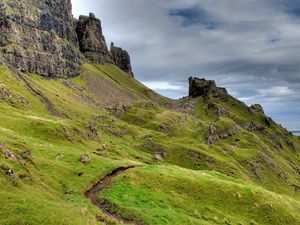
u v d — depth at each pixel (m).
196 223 59.72
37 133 120.62
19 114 151.75
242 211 72.88
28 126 124.44
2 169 47.91
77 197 61.19
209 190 76.12
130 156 145.75
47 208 42.12
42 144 100.44
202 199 72.88
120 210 58.59
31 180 54.09
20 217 38.44
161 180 75.19
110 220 50.16
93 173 79.06
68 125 142.50
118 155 133.25
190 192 73.94
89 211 49.25
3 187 44.25
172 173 80.81
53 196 53.12
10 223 37.12
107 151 131.25
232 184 80.56
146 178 74.44
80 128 149.62
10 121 124.75
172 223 57.06
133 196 65.81
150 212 58.88
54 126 128.00
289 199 86.75
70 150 100.25
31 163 65.62
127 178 73.31
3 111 147.75
